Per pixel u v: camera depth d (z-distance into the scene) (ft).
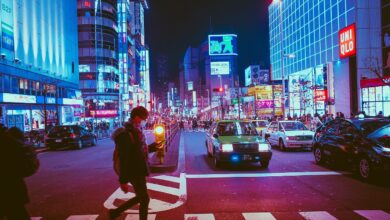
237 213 21.98
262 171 38.58
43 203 25.57
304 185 30.40
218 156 40.63
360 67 118.52
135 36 380.99
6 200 13.50
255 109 175.94
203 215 21.62
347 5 130.72
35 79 128.57
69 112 166.20
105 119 240.53
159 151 40.19
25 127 120.57
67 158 58.54
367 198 25.36
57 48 153.38
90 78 240.73
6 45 107.96
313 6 164.66
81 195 28.12
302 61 179.63
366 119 35.91
